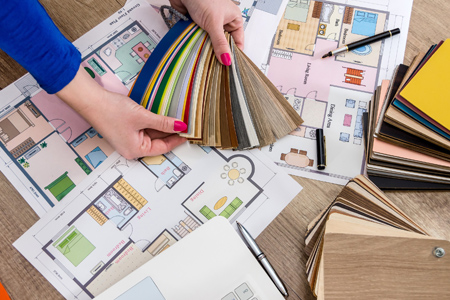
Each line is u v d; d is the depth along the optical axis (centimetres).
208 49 64
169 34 65
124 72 66
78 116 63
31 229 59
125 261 58
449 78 57
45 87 54
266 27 68
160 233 59
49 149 62
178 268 54
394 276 48
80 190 61
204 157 62
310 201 60
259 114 62
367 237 49
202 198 60
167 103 62
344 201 54
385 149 59
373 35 67
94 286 57
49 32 49
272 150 62
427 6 68
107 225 59
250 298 53
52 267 58
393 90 60
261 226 60
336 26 68
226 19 64
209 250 55
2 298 56
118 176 61
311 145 63
